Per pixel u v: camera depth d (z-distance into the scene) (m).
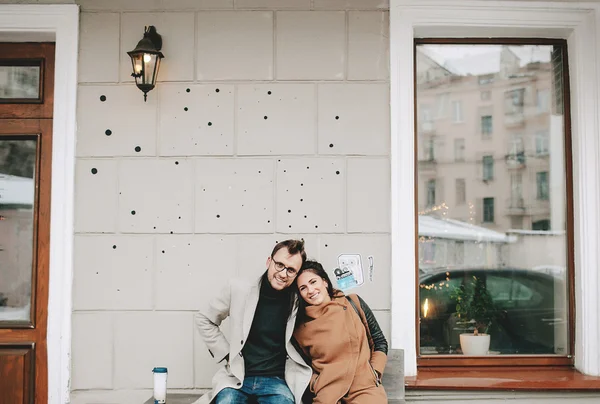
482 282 3.79
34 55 3.80
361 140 3.65
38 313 3.72
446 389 3.44
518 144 3.85
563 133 3.82
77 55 3.69
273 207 3.64
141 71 3.54
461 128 3.85
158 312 3.62
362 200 3.63
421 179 3.81
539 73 3.83
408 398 3.47
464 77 3.84
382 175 3.64
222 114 3.67
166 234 3.64
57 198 3.64
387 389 3.30
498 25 3.70
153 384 3.52
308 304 3.22
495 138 3.85
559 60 3.83
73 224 3.64
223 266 3.63
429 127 3.83
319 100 3.66
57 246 3.63
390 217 3.62
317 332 3.14
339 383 3.04
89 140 3.67
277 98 3.67
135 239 3.64
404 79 3.66
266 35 3.69
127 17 3.70
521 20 3.70
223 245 3.63
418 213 3.80
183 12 3.70
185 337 3.62
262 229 3.63
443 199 3.81
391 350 3.43
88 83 3.69
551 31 3.77
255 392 3.09
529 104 3.83
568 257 3.76
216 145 3.66
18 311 3.75
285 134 3.66
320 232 3.62
